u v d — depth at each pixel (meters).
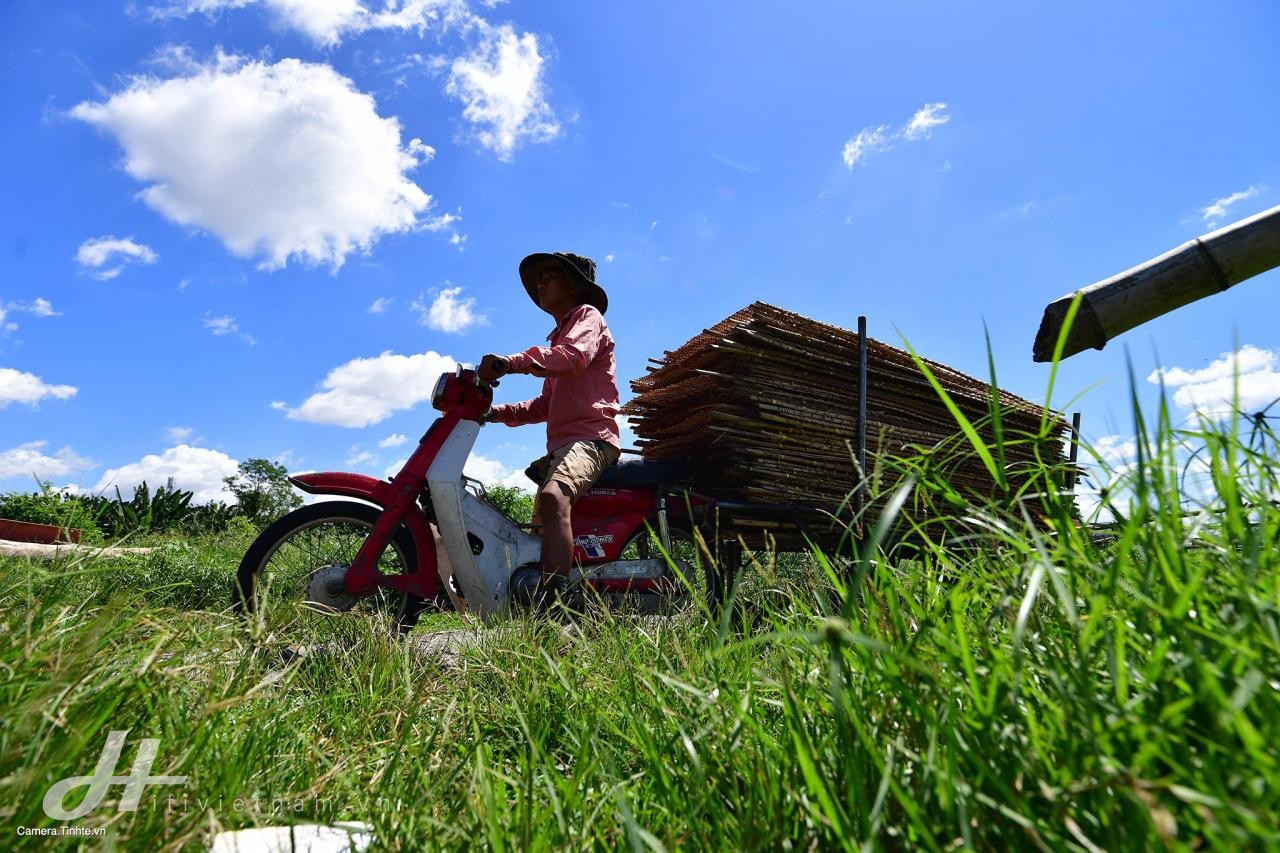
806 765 0.89
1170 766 0.73
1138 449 0.83
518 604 3.92
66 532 2.15
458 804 1.39
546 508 3.95
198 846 1.01
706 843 1.03
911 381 4.97
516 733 1.98
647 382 5.18
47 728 1.06
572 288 4.77
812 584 1.61
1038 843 0.69
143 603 1.83
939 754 0.89
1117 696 0.77
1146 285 1.19
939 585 1.28
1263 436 0.99
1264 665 0.72
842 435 4.62
